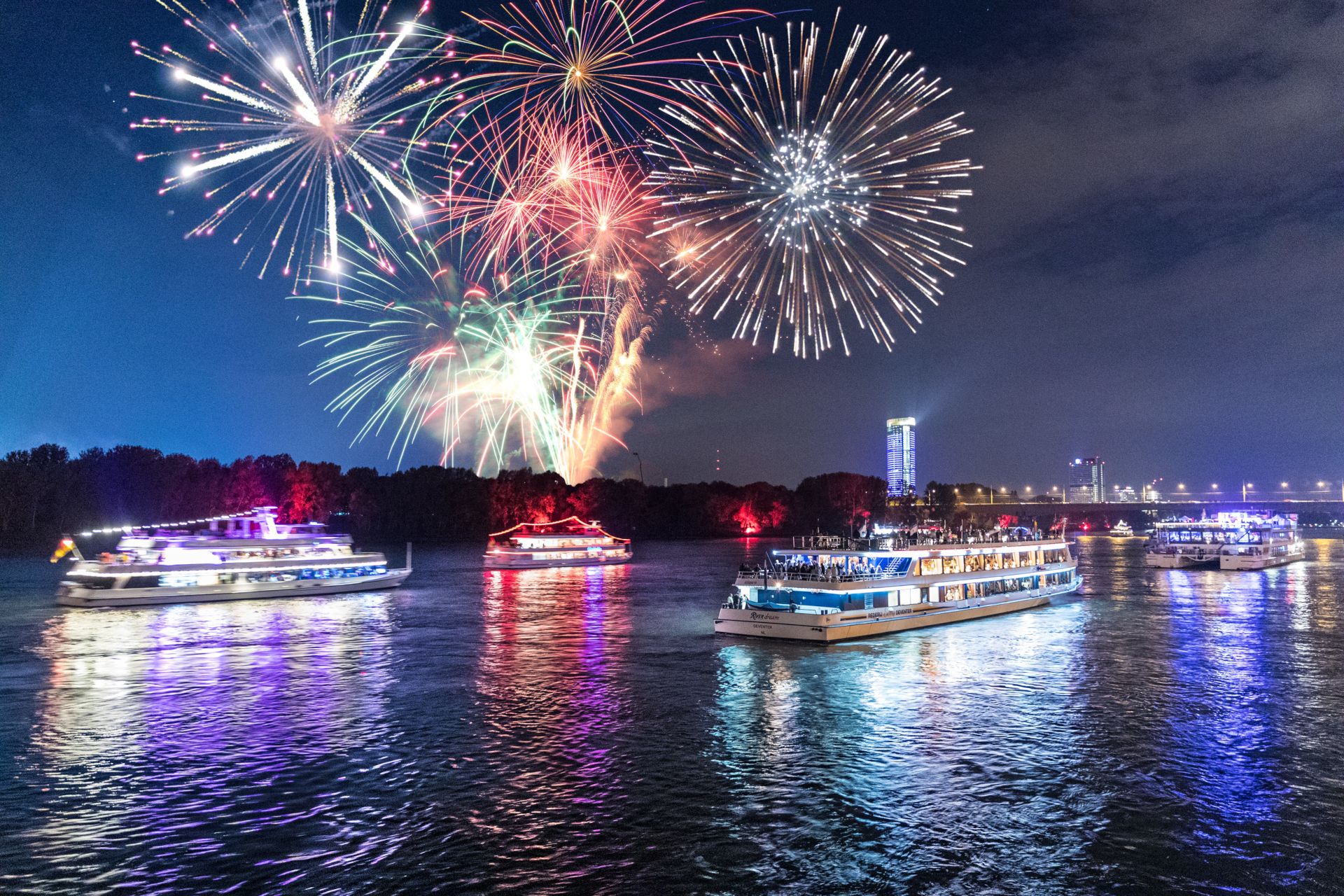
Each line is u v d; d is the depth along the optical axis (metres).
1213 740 41.59
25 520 171.00
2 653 64.50
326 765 38.00
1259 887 27.06
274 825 31.41
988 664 59.91
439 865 28.31
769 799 33.88
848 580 69.38
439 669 58.88
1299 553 183.12
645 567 155.12
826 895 26.53
